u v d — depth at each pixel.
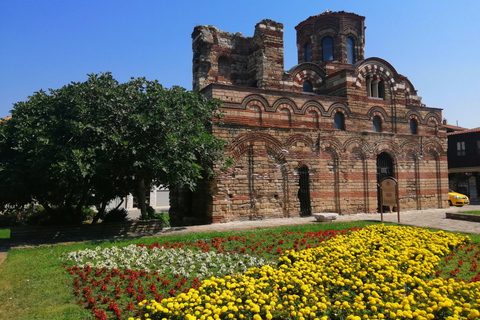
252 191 21.66
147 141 16.08
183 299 6.99
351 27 31.44
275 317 6.38
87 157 14.73
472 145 42.94
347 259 10.01
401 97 28.53
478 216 20.11
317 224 18.88
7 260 11.98
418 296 7.44
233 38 29.28
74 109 15.63
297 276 8.47
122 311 7.70
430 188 29.31
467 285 7.77
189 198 25.00
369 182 25.88
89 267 10.45
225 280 8.33
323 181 24.25
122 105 16.53
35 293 8.81
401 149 27.97
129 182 19.64
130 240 14.75
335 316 6.54
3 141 15.78
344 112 25.61
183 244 13.89
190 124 17.27
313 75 27.72
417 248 11.84
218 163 20.47
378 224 18.22
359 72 26.69
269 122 22.66
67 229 16.70
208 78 26.97
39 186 16.66
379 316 6.27
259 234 15.84
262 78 25.78
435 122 30.23
